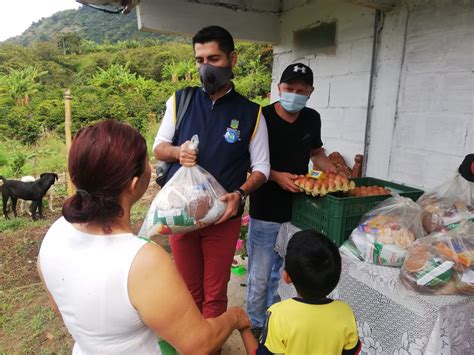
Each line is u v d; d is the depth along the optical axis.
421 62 2.83
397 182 3.10
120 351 1.02
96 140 0.97
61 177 9.38
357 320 1.84
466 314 1.52
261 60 27.89
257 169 2.06
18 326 3.06
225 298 2.16
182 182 1.82
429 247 1.64
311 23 3.98
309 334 1.36
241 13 4.29
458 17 2.54
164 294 0.97
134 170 1.00
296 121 2.39
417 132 2.91
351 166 3.57
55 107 19.83
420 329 1.50
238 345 2.61
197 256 2.13
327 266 1.35
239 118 1.98
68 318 1.04
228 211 1.86
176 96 2.11
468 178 2.01
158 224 1.77
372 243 1.84
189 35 4.16
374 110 3.29
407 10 2.91
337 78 3.69
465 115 2.55
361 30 3.34
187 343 1.02
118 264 0.96
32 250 4.79
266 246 2.47
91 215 0.96
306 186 2.16
